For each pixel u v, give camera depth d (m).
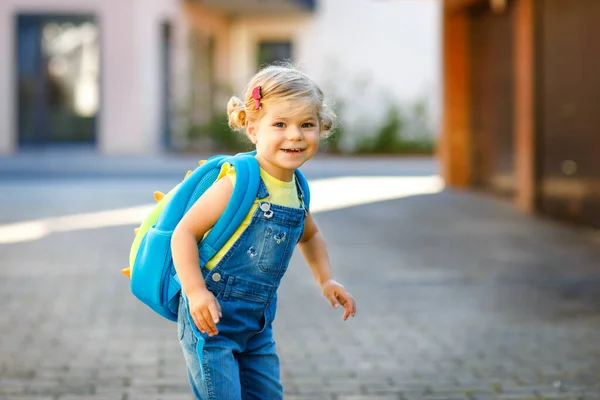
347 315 3.30
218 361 2.96
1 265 8.52
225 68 29.28
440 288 7.68
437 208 13.80
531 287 7.74
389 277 8.17
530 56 13.05
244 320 3.03
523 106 13.42
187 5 26.44
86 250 9.41
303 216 3.06
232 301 2.99
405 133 26.48
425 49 28.47
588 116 11.14
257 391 3.14
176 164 21.08
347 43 28.72
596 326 6.30
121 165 20.55
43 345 5.64
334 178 18.91
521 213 13.19
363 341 5.85
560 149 12.24
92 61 24.69
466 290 7.60
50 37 24.61
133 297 7.14
